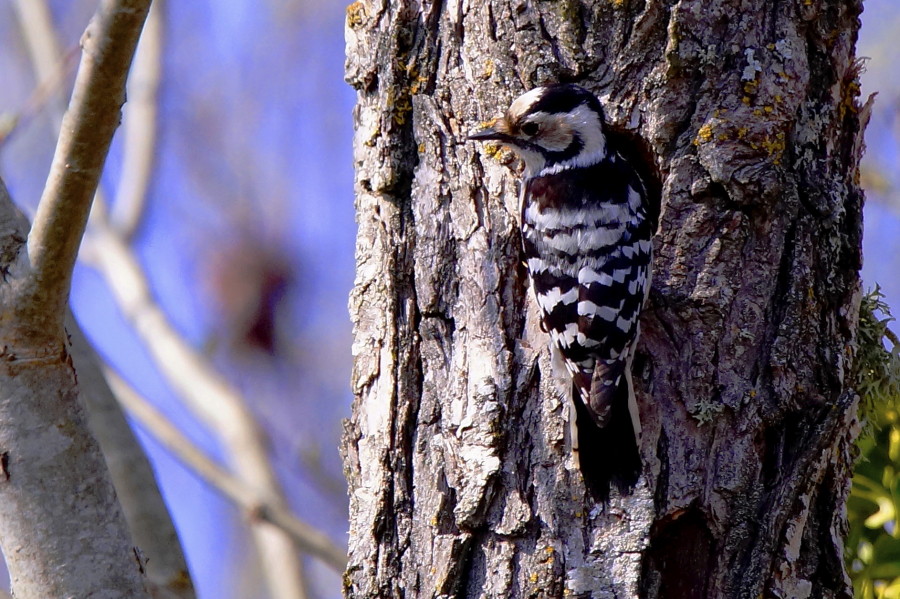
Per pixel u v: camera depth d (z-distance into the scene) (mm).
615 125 9234
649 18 9180
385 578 8672
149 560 9781
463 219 9195
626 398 8477
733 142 8984
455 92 9430
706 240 8961
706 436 8586
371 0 9742
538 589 8281
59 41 16500
